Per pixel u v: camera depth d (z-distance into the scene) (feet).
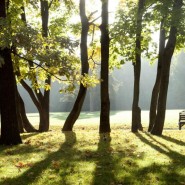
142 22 52.19
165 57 57.06
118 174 27.25
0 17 42.50
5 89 46.34
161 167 29.78
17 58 55.26
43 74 58.29
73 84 50.49
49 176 26.78
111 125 98.22
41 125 78.33
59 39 46.16
